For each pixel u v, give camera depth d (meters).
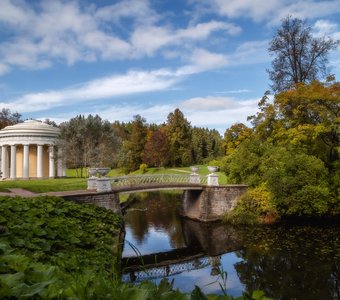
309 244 19.52
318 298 12.69
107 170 25.27
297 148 27.52
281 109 29.61
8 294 2.90
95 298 3.06
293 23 32.41
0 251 5.06
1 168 43.03
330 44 31.17
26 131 38.12
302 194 24.98
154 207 36.62
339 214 26.81
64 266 5.88
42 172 39.59
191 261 17.88
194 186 28.44
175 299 3.15
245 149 29.97
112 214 19.39
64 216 14.45
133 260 17.80
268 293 13.21
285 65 32.94
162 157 65.31
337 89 26.23
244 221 25.98
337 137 27.67
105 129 47.31
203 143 76.19
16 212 11.73
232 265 16.91
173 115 69.12
